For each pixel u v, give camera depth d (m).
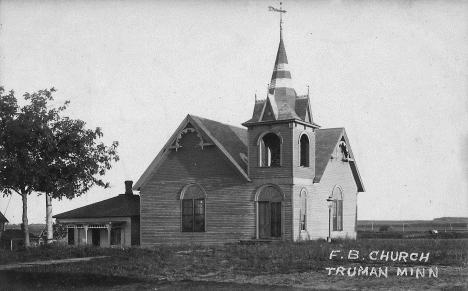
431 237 46.50
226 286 18.67
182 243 38.62
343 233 42.69
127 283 20.38
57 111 37.38
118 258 27.95
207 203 38.69
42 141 35.88
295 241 34.75
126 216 45.44
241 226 37.16
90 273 23.05
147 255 28.58
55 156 36.31
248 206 37.06
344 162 43.75
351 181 44.91
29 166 35.22
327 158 40.06
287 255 26.97
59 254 32.81
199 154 39.41
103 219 46.16
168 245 36.81
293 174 35.56
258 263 24.69
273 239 35.81
